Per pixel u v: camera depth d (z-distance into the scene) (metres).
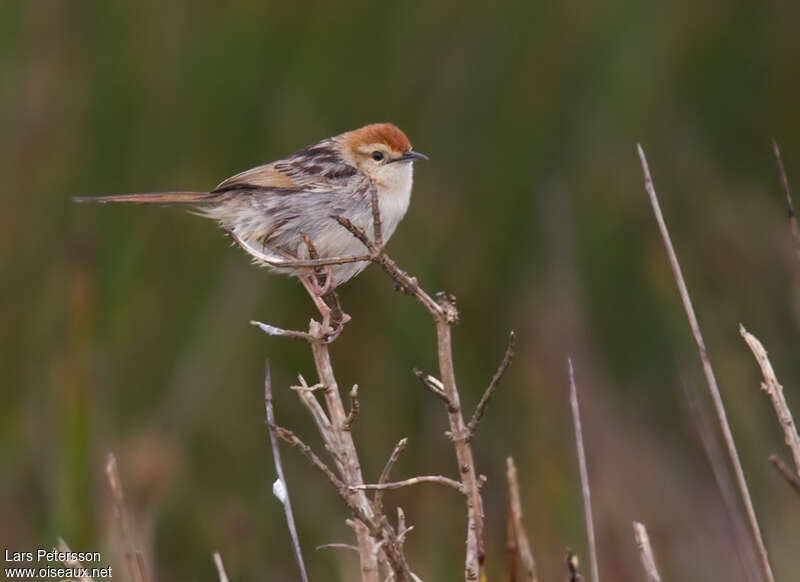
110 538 9.05
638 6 12.19
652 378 11.85
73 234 11.45
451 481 6.04
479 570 6.01
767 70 12.80
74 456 9.80
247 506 11.09
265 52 11.78
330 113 11.89
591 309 11.94
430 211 11.98
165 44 11.83
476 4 12.22
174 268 11.55
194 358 11.34
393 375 11.56
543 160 12.15
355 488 5.93
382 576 7.45
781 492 10.63
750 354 11.62
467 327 11.72
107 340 11.12
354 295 11.78
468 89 12.25
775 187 12.68
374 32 12.05
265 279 11.56
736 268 12.09
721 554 10.38
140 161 11.62
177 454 10.86
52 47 11.90
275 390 11.52
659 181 12.33
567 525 10.54
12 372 11.12
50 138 11.73
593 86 12.16
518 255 11.99
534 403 11.32
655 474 11.08
